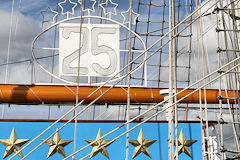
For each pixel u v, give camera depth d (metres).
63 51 8.91
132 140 7.09
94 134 7.05
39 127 6.95
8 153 6.76
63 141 6.94
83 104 9.38
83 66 8.88
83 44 8.95
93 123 7.10
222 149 6.29
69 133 7.01
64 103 9.21
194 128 7.41
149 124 7.23
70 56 8.88
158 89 9.52
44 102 9.08
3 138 6.81
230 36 7.41
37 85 9.08
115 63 8.96
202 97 9.67
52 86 9.04
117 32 9.08
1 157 6.73
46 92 8.90
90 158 6.95
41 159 6.84
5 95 8.86
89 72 8.87
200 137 7.38
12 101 9.03
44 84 9.08
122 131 7.13
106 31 9.07
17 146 6.82
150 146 7.14
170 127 5.69
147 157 7.09
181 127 7.36
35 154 6.84
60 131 6.99
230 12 8.78
